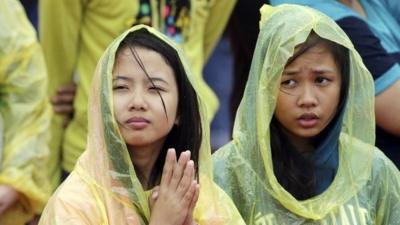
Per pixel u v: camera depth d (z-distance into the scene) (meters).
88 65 9.27
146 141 6.37
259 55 6.94
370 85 7.10
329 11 8.26
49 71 9.33
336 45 6.93
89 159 6.37
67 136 9.35
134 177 6.31
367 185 7.10
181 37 9.25
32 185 8.30
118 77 6.40
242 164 6.95
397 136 8.22
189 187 6.23
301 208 6.88
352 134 7.10
